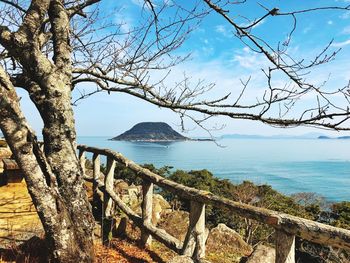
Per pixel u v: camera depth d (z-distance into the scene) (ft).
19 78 13.03
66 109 12.37
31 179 11.14
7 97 10.85
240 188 82.89
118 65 14.56
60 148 12.30
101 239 18.04
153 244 18.65
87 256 12.22
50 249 11.67
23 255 13.85
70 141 12.50
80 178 12.68
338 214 82.17
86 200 12.82
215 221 69.21
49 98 12.16
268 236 60.95
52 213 11.39
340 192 285.43
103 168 58.85
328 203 93.35
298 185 319.47
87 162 46.14
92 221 12.77
